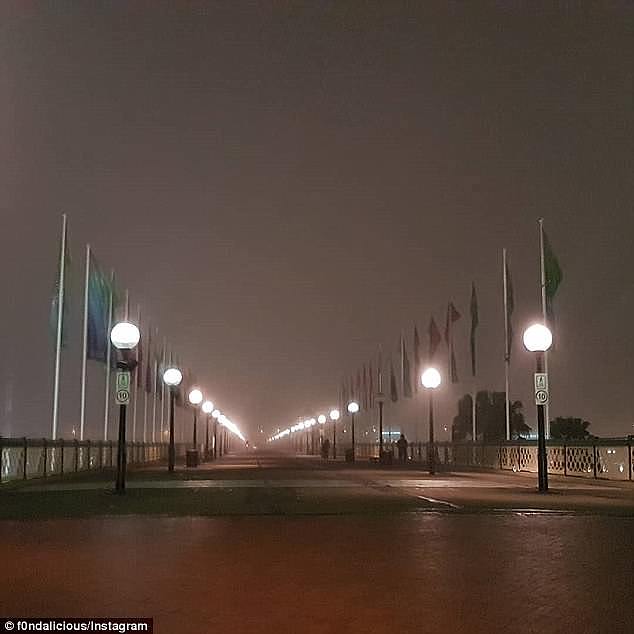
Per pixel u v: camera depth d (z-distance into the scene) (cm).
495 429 8656
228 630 846
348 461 6738
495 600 980
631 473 3056
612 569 1178
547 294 3997
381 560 1261
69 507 2139
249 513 1956
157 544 1443
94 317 4650
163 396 7794
